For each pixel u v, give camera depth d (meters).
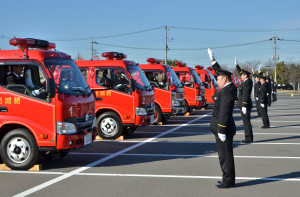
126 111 10.16
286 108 23.14
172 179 5.97
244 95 9.42
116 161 7.43
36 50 6.72
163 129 12.67
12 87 6.61
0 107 6.59
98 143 9.67
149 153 8.27
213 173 6.37
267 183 5.71
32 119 6.47
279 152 8.28
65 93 6.51
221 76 5.45
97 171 6.56
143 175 6.24
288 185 5.59
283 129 12.48
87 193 5.19
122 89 10.22
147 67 13.91
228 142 5.42
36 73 6.63
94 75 10.48
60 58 6.98
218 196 5.04
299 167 6.80
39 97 6.48
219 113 5.37
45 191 5.30
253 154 8.05
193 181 5.84
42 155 7.47
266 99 12.70
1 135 6.89
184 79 18.33
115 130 10.28
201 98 18.58
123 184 5.67
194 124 14.27
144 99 10.44
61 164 7.18
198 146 9.18
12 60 6.66
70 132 6.47
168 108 13.73
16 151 6.56
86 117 6.97
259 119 16.38
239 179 5.96
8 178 6.06
